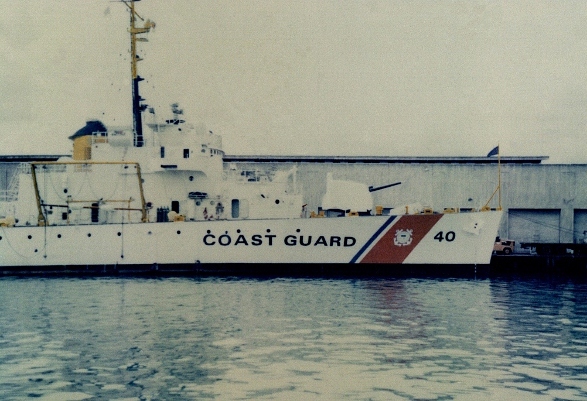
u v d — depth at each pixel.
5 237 34.16
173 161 34.03
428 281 31.27
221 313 22.47
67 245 33.94
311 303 24.56
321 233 32.88
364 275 33.03
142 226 33.53
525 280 34.22
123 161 33.16
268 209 34.84
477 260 32.75
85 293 27.39
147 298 25.86
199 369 15.54
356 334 19.17
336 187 33.91
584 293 28.56
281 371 15.32
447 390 13.96
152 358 16.56
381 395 13.62
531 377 14.91
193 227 33.28
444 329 20.03
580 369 15.57
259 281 30.86
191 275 33.25
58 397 13.73
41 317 22.00
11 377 15.11
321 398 13.43
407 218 32.62
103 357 16.70
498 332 19.64
